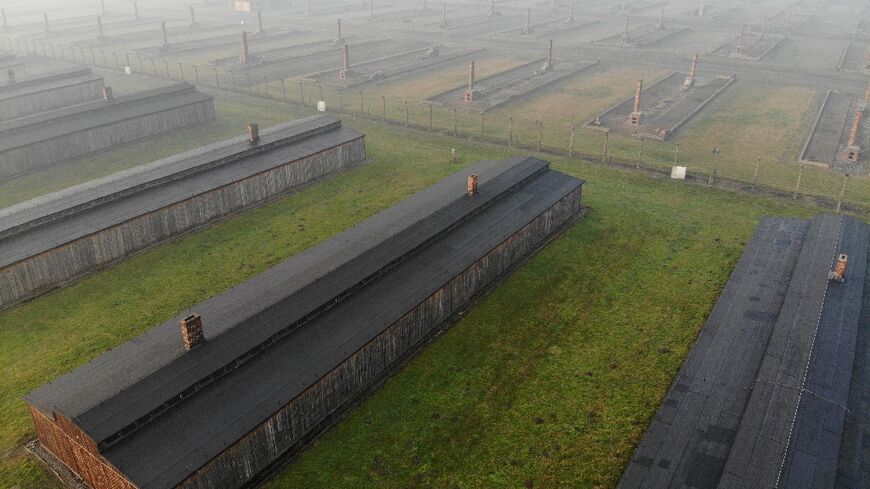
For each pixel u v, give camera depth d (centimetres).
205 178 4869
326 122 6084
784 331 3056
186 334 2627
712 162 6075
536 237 4325
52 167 6072
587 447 2698
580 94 8788
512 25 15325
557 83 9475
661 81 9469
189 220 4612
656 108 7956
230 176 4919
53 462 2608
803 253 3772
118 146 6625
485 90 8681
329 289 3162
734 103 8256
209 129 7275
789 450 2350
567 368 3186
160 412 2391
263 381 2614
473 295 3759
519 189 4538
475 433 2775
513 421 2844
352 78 9625
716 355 2991
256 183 5028
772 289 3512
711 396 2714
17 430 2775
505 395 3003
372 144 6631
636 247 4388
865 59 10956
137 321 3559
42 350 3312
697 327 3491
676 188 5441
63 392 2480
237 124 7481
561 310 3669
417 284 3369
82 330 3481
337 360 2777
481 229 3956
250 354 2716
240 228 4688
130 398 2388
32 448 2678
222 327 2838
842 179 5650
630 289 3878
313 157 5478
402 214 4088
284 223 4762
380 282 3359
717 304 3412
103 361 2677
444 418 2859
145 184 4594
